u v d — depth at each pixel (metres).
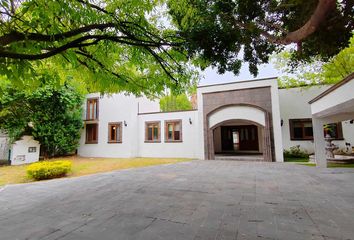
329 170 7.70
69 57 2.89
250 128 15.72
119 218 3.44
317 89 13.02
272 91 11.77
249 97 12.20
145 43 3.72
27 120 12.13
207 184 5.82
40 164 7.91
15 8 2.26
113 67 4.42
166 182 6.21
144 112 17.14
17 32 2.23
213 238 2.63
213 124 12.85
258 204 3.97
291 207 3.75
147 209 3.84
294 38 3.05
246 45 3.72
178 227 3.00
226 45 3.19
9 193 5.44
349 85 5.48
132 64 4.43
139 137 15.86
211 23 3.10
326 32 3.40
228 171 8.03
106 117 15.95
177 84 4.73
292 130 13.30
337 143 12.23
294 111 13.35
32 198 4.88
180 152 14.44
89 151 16.06
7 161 12.29
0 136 12.98
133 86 4.59
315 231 2.76
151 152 15.33
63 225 3.21
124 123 15.30
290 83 12.82
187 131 14.39
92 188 5.71
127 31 3.47
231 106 12.52
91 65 3.90
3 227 3.17
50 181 7.02
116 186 5.86
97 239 2.70
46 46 2.61
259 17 3.71
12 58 2.18
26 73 2.38
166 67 4.50
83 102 15.33
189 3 3.29
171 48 3.98
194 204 4.06
